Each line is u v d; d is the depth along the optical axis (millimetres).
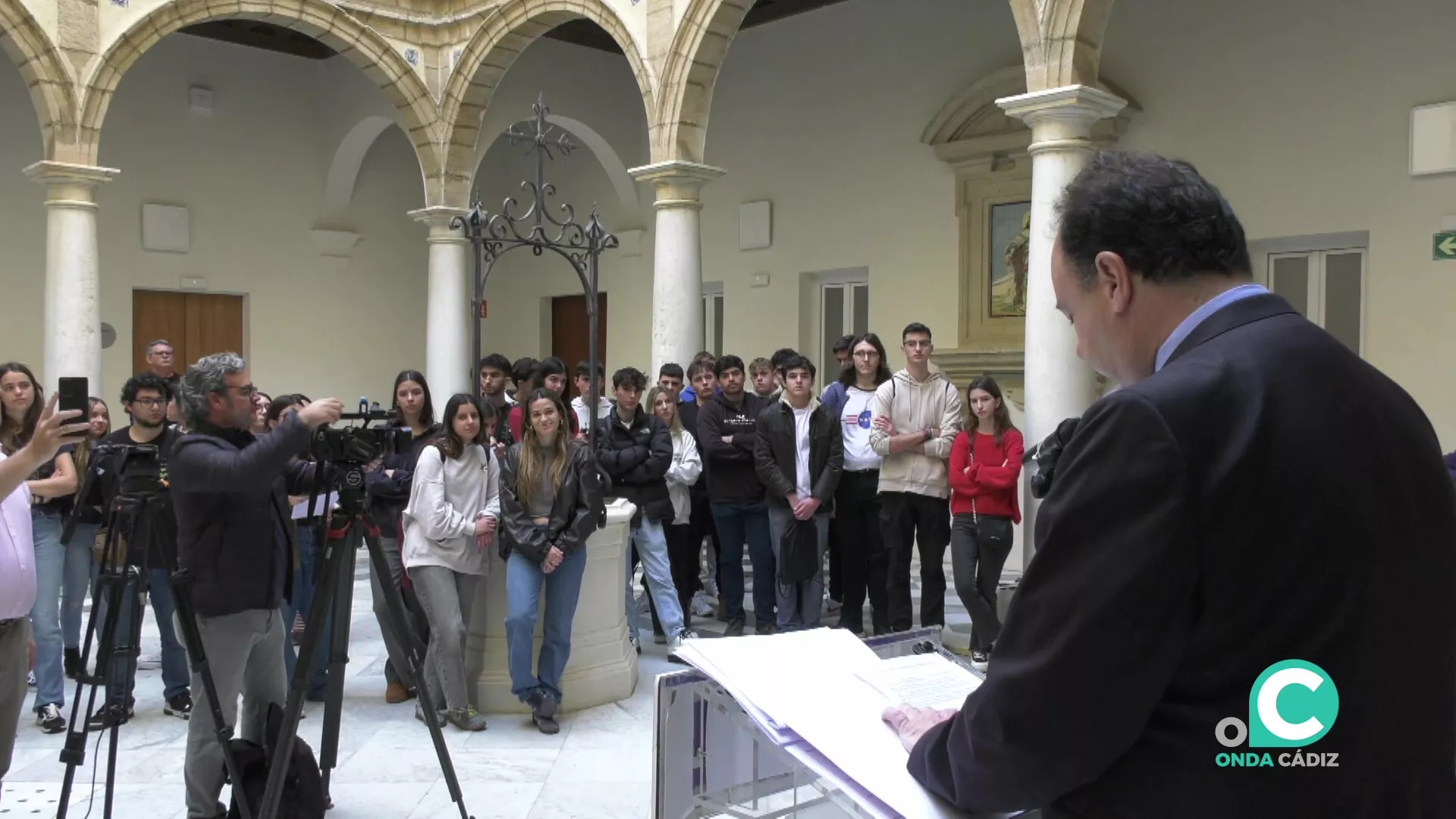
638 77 8148
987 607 5574
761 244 10648
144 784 4172
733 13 7695
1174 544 1057
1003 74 8586
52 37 8062
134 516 3145
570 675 5082
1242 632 1056
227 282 11383
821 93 10125
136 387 4730
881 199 9703
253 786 3234
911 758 1420
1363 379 1121
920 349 5953
